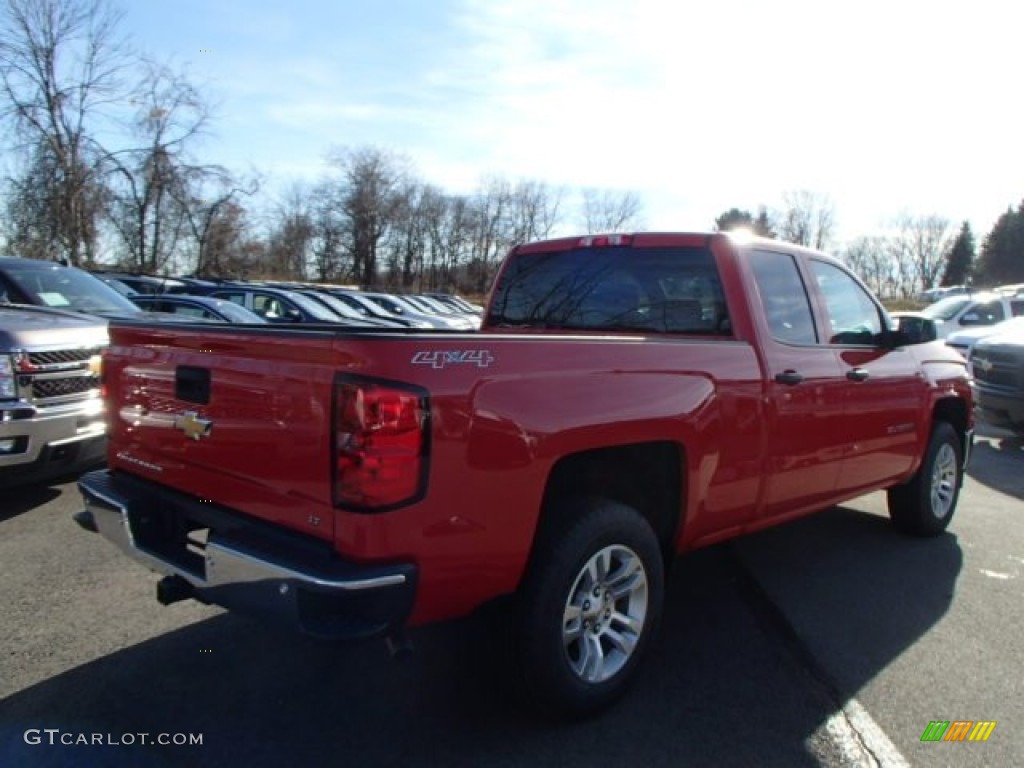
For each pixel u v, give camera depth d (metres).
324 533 2.41
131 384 3.24
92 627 3.62
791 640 3.72
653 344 3.14
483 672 3.01
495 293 4.93
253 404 2.61
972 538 5.52
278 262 62.22
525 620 2.73
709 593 4.34
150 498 3.09
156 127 27.97
